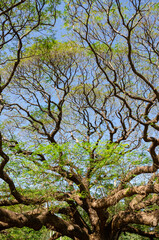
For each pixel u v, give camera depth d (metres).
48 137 12.60
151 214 10.89
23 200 10.13
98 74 14.12
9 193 10.96
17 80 13.86
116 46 12.60
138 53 12.38
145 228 14.39
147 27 10.55
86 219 14.94
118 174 10.07
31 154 10.46
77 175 11.13
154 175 10.50
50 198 9.73
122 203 13.53
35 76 13.52
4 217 8.71
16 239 13.04
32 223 9.73
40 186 9.45
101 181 10.34
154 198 11.18
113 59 13.05
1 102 11.62
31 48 12.03
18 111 13.67
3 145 10.83
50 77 13.13
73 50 12.73
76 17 10.23
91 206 12.00
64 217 13.67
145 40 10.80
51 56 12.55
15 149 10.76
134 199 11.72
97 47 12.29
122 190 10.63
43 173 9.54
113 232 12.13
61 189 10.09
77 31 10.78
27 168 9.98
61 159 9.75
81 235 11.84
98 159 10.05
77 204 13.95
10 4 8.81
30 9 9.34
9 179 9.85
